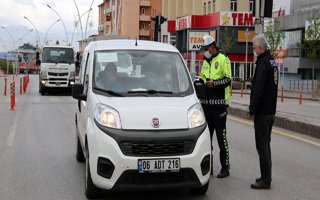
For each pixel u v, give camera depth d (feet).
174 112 19.67
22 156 30.12
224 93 24.36
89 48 25.73
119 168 18.52
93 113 20.34
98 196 20.79
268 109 22.30
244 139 37.17
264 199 20.94
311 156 30.40
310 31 132.67
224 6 172.45
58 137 37.73
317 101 104.94
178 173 18.94
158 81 22.38
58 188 22.67
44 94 93.61
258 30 48.55
